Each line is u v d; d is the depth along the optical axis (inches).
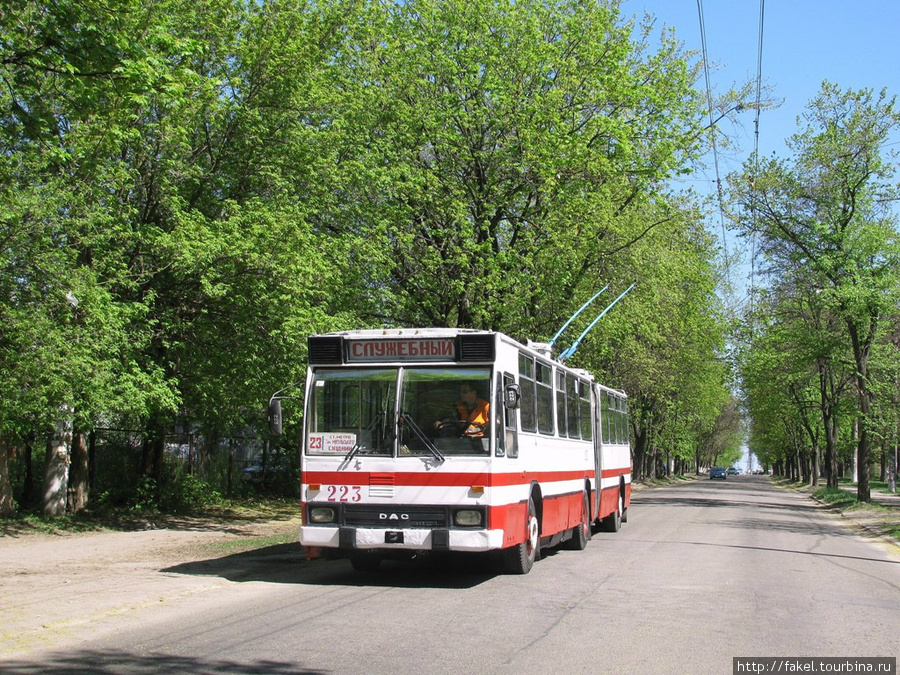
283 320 786.8
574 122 1036.5
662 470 3565.5
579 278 1067.3
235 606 391.5
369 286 1002.1
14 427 687.7
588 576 503.8
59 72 410.6
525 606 394.6
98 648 302.4
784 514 1254.9
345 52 952.9
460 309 1019.3
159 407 767.1
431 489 443.8
